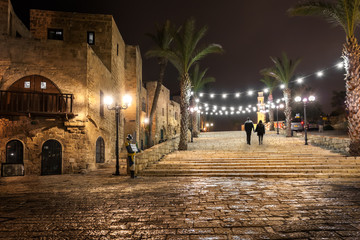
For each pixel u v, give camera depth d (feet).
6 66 49.19
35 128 49.47
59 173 49.65
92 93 54.19
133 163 37.47
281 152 49.24
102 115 61.21
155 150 46.09
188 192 25.81
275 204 20.42
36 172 48.78
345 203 20.20
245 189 26.71
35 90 49.83
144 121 108.99
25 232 15.48
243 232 14.65
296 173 35.86
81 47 51.60
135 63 87.81
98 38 68.44
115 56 73.15
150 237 14.30
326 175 34.53
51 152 49.85
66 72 50.65
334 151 50.01
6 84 48.83
